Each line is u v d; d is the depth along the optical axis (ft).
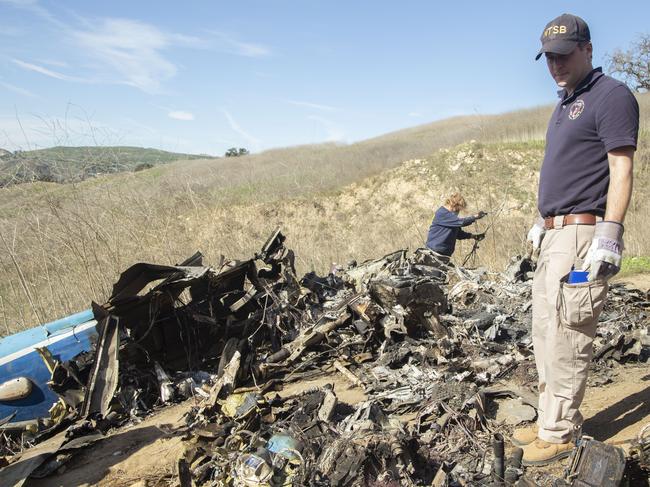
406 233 42.55
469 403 12.35
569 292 9.48
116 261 25.52
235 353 14.92
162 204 31.71
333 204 73.92
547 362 10.09
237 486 9.95
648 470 8.55
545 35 9.71
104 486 11.48
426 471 10.34
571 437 10.11
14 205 26.00
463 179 73.15
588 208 9.70
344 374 15.81
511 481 9.11
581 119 9.54
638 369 14.66
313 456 10.24
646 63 101.50
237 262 18.74
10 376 14.70
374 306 17.19
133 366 16.10
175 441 12.92
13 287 23.81
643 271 26.94
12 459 13.24
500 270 29.78
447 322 17.94
